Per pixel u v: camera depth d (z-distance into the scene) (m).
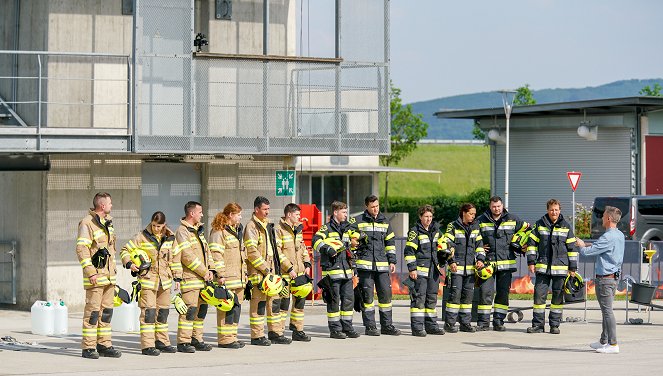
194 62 21.22
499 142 45.56
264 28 22.17
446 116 46.59
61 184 21.67
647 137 41.72
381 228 18.47
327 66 22.47
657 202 35.66
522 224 19.55
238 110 21.77
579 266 26.84
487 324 19.47
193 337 16.48
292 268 17.14
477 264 19.11
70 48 21.77
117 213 22.25
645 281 24.36
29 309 21.95
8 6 22.70
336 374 14.17
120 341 17.36
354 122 22.70
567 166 43.69
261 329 17.11
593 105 40.75
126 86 22.20
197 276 16.16
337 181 41.66
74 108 21.86
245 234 16.80
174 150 20.94
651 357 16.05
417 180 88.94
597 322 21.17
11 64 22.59
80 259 15.23
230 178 23.58
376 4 22.81
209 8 23.34
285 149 22.11
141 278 15.74
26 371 14.19
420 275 18.59
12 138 20.00
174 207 23.20
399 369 14.66
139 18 20.56
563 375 14.18
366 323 18.50
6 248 22.44
